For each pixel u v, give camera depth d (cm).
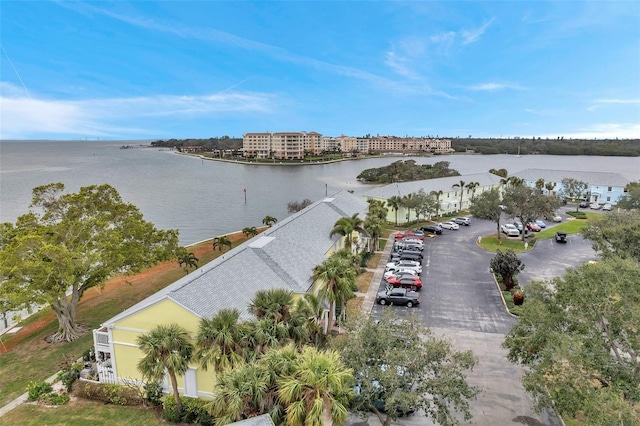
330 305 2756
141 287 4203
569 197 9644
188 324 2259
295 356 1644
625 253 3406
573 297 1950
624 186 8962
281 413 1515
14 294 2706
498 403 2250
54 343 3098
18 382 2589
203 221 8431
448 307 3581
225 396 1538
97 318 3497
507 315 3406
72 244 3164
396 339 1867
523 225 5806
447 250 5500
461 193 8688
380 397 1853
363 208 6194
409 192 7681
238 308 2425
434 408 2130
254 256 3136
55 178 15862
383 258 5088
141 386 2372
